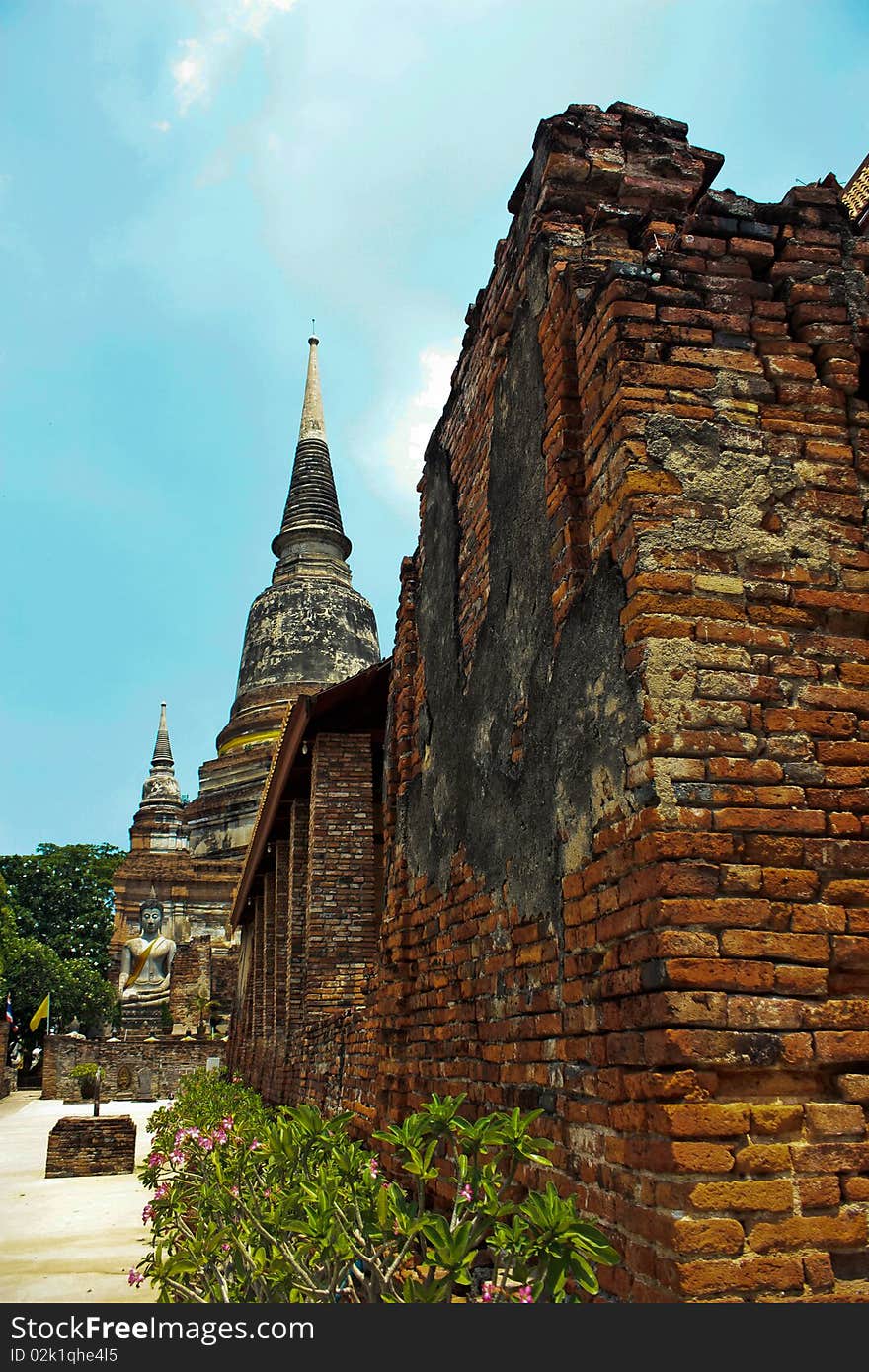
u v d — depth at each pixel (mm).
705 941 3592
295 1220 4043
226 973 40750
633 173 5621
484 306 6777
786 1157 3398
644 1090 3578
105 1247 8977
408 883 7719
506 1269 3510
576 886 4410
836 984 3656
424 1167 3676
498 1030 5340
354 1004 12578
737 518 4258
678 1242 3260
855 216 12445
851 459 4496
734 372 4496
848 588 4281
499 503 6172
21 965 43750
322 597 43031
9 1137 22250
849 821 3883
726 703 3959
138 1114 27766
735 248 4730
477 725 6270
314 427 47844
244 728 42562
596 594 4453
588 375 4793
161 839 47406
